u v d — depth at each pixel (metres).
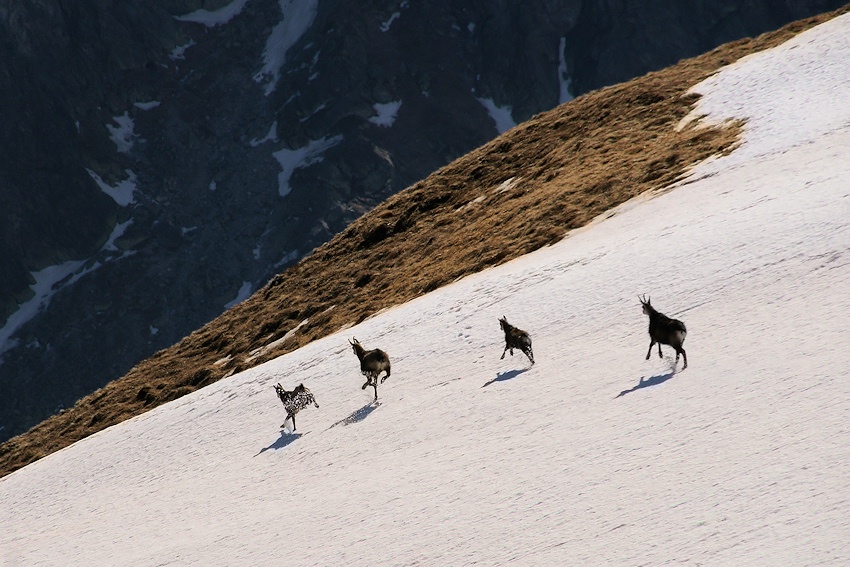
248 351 166.38
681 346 56.81
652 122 162.38
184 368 175.38
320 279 190.50
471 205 184.62
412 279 151.00
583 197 134.88
